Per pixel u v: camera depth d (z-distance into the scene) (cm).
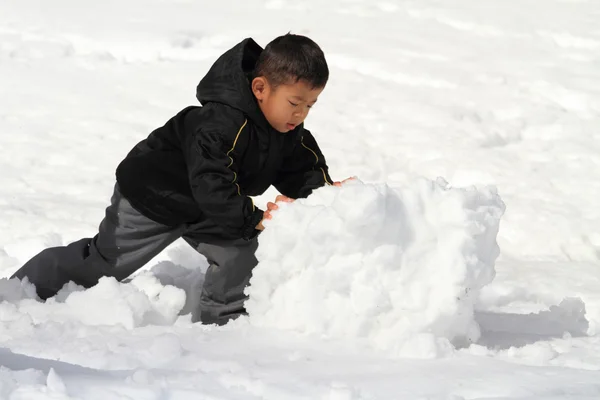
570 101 1232
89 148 1021
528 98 1227
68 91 1209
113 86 1238
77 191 898
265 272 499
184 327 505
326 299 478
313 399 370
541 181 964
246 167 546
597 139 1105
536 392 378
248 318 516
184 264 704
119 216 573
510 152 1060
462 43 1447
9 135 1049
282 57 519
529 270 725
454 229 462
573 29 1523
